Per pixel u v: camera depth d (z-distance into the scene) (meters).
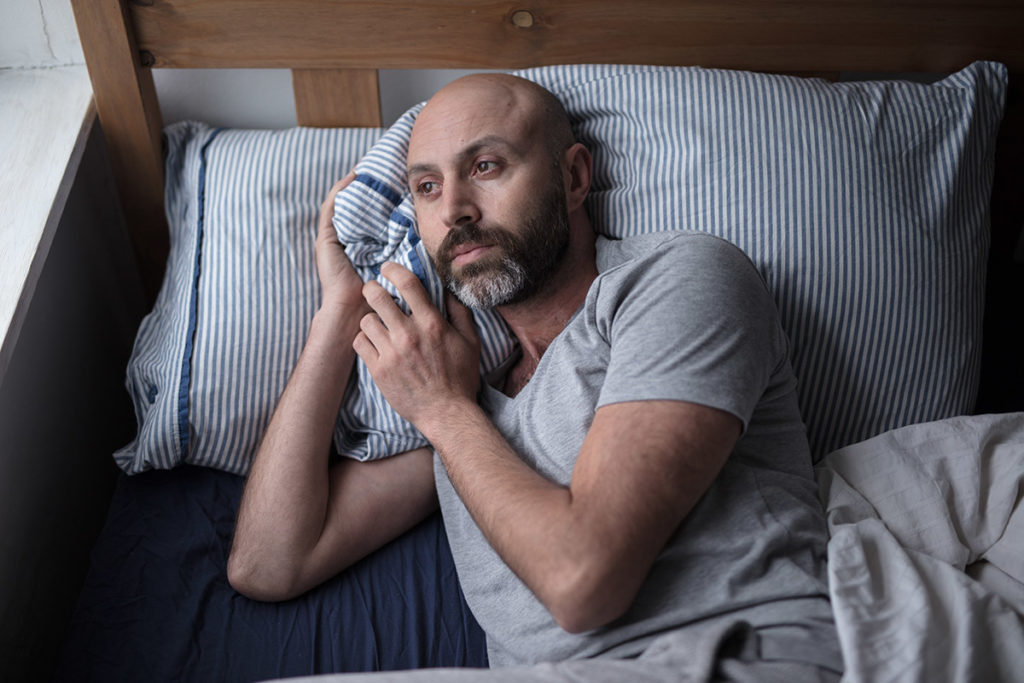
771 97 1.28
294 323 1.33
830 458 1.15
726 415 0.94
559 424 1.10
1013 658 0.90
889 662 0.88
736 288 1.03
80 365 1.43
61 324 1.35
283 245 1.35
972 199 1.31
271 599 1.17
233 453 1.30
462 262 1.18
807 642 0.91
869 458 1.12
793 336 1.21
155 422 1.27
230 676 1.09
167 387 1.28
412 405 1.17
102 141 1.53
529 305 1.25
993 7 1.40
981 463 1.11
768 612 0.94
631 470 0.91
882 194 1.23
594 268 1.28
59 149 1.32
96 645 1.11
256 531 1.18
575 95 1.34
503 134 1.17
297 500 1.18
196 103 1.55
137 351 1.38
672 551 0.97
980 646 0.89
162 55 1.38
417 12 1.37
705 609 0.94
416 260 1.27
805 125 1.26
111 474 1.58
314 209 1.39
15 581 1.17
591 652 0.97
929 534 1.05
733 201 1.23
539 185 1.18
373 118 1.48
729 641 0.92
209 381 1.28
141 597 1.16
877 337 1.21
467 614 1.17
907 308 1.22
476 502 1.03
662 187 1.27
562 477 1.07
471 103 1.18
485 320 1.27
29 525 1.22
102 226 1.54
